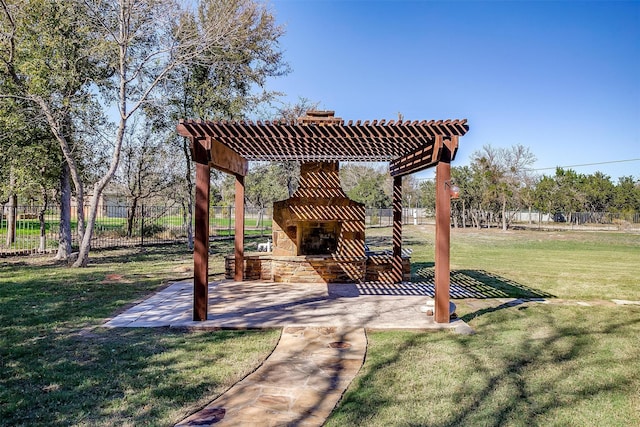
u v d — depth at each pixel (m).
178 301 6.82
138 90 13.10
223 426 2.78
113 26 11.49
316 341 4.77
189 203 15.75
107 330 5.12
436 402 3.20
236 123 5.30
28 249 14.20
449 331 5.27
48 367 3.84
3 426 2.74
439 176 5.60
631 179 36.72
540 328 5.44
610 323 5.70
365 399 3.24
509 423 2.88
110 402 3.13
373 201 37.31
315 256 9.03
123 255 13.91
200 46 12.71
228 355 4.26
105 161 14.24
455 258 14.07
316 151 7.80
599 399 3.30
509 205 32.81
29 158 11.82
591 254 15.69
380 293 7.72
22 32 10.97
